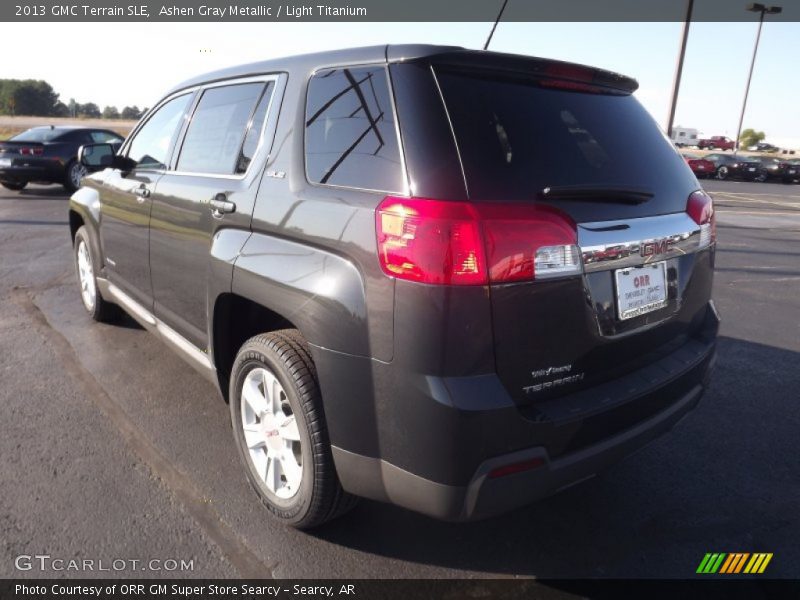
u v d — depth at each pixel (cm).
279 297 241
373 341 209
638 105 285
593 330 222
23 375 408
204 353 320
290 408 258
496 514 209
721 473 321
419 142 207
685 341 277
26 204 1212
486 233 195
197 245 306
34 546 250
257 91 294
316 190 237
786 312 617
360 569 245
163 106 394
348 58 245
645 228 239
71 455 316
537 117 233
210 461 315
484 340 198
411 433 203
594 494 300
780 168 3095
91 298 509
